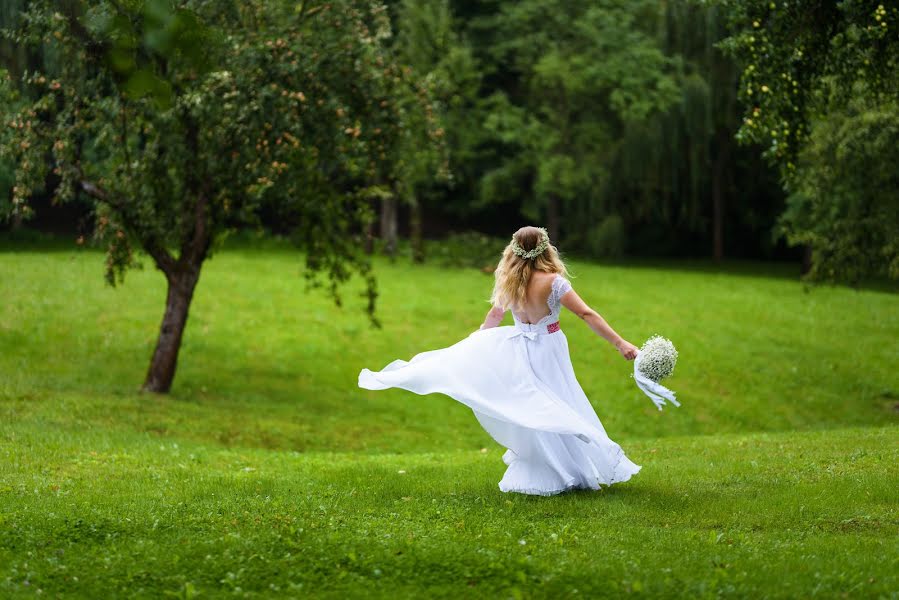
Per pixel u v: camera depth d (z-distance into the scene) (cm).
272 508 792
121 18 627
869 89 1470
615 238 4278
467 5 4800
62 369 2241
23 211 1758
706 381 2588
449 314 3064
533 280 801
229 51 1667
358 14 1848
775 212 4869
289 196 1822
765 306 3422
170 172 1822
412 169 2073
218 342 2548
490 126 4275
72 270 3169
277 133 1691
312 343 2625
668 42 4134
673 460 1096
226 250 4003
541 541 680
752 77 1399
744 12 1405
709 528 737
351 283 3369
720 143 4556
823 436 1329
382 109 1847
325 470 1048
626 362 2688
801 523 745
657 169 4159
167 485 931
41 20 1639
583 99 4428
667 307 3325
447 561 622
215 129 1730
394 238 4234
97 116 1739
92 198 1894
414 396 2306
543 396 785
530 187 4962
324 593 575
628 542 679
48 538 690
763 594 560
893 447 1127
